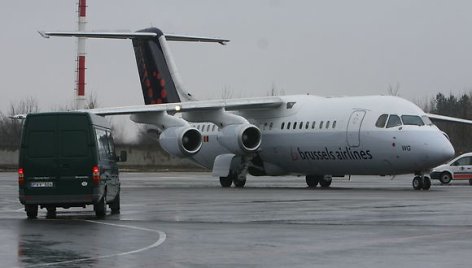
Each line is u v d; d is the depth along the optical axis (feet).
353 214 104.94
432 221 94.48
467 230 84.12
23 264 60.70
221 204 127.65
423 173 178.29
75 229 88.07
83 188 105.09
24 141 105.81
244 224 92.38
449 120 204.23
